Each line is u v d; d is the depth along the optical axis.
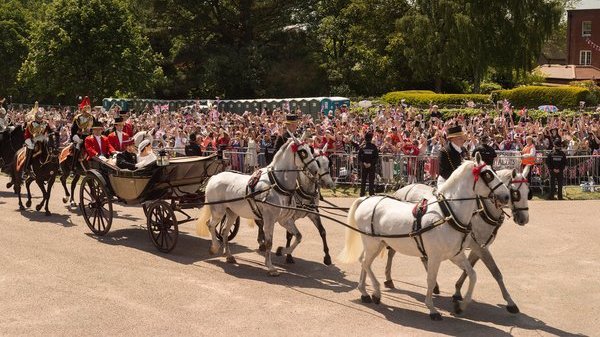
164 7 66.38
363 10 65.56
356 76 66.00
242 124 26.77
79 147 17.33
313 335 9.14
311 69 66.38
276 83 65.69
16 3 69.94
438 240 9.77
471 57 56.16
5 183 23.95
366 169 21.20
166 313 10.02
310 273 12.50
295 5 68.19
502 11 55.84
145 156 14.51
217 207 13.27
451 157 11.23
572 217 18.39
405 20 59.44
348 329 9.41
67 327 9.42
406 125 26.27
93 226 15.38
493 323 9.80
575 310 10.45
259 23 68.25
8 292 10.97
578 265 13.25
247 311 10.14
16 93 66.31
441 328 9.52
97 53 54.50
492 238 10.68
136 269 12.46
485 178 9.67
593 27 74.44
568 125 26.73
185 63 69.00
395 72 64.88
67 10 53.56
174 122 28.64
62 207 18.72
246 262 13.25
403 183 22.14
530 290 11.54
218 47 67.12
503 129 25.45
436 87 62.16
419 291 11.45
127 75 54.94
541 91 45.50
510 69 57.25
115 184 14.47
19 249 13.80
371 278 10.69
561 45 92.31
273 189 12.40
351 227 10.91
